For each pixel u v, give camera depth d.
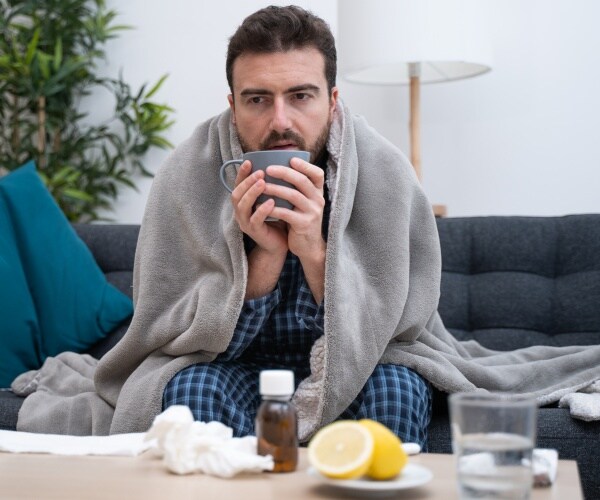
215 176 1.67
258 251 1.53
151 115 2.95
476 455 0.76
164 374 1.51
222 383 1.48
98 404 1.65
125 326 2.20
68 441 1.14
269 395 0.97
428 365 1.56
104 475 0.95
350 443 0.87
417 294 1.63
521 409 0.76
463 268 2.14
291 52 1.46
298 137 1.48
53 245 2.20
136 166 3.06
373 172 1.66
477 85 2.74
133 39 3.06
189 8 3.00
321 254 1.49
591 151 2.66
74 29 3.09
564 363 1.76
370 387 1.50
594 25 2.65
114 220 3.08
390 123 2.81
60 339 2.13
